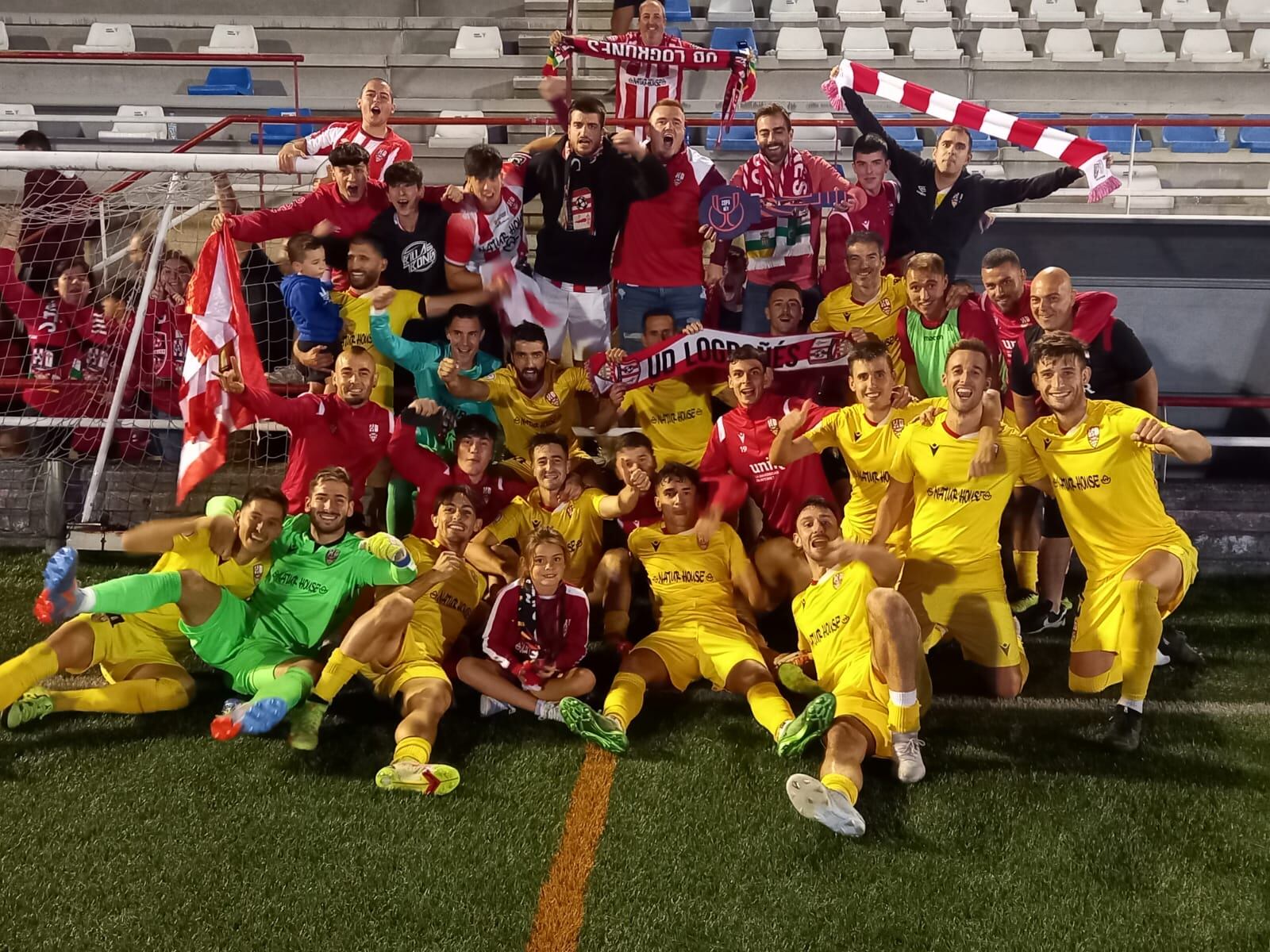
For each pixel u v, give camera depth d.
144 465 6.36
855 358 4.67
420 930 3.30
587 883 3.51
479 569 4.92
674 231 5.94
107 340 6.52
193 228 7.80
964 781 4.07
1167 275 6.92
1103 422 4.38
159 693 4.46
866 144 5.98
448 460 5.54
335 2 11.32
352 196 5.68
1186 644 4.96
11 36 11.01
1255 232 7.05
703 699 4.71
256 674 4.34
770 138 5.95
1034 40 11.75
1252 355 6.80
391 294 5.45
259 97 10.53
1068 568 5.78
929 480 4.57
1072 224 7.21
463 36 10.75
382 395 5.69
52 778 4.02
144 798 3.91
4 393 6.54
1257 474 6.59
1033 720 4.51
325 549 4.51
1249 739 4.32
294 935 3.27
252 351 5.34
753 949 3.24
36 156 5.75
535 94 10.27
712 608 4.78
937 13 11.81
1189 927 3.34
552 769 4.14
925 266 5.19
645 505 5.13
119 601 4.12
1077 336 4.96
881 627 3.98
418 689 4.28
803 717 3.95
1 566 5.78
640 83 6.54
